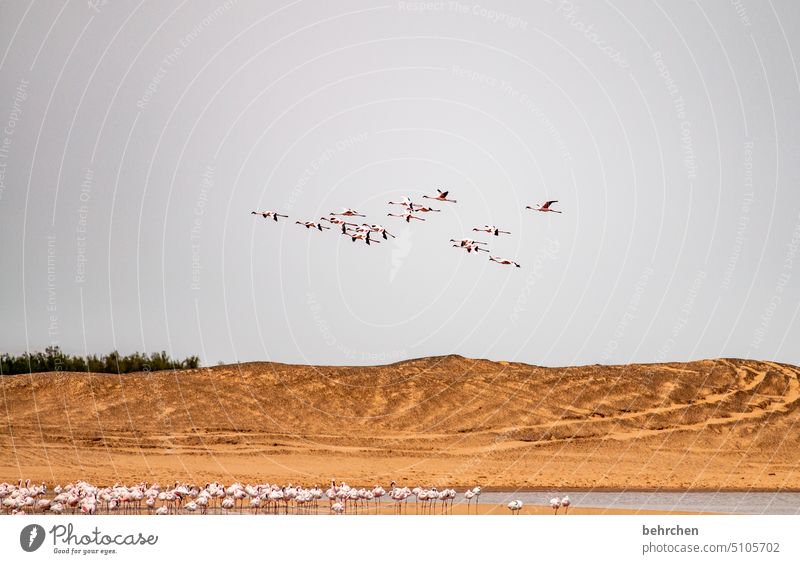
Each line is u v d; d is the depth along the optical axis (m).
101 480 115.62
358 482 123.50
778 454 161.62
